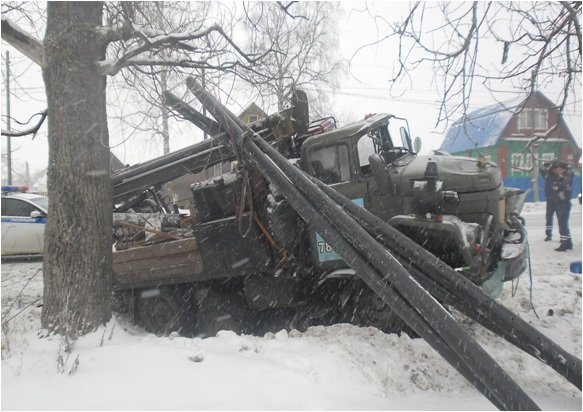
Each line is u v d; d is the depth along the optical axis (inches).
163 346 194.2
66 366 171.6
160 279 265.6
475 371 121.3
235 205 239.6
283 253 236.1
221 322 256.7
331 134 243.0
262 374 163.8
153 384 154.2
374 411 146.8
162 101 234.2
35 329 221.3
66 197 213.0
